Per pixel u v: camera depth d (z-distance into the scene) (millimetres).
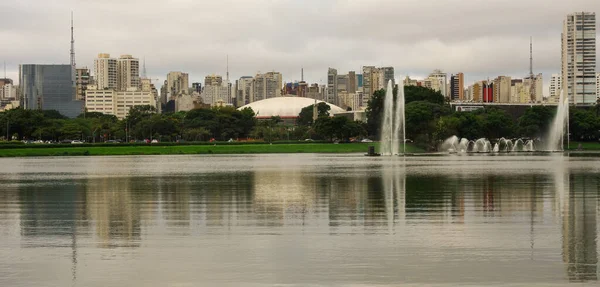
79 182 60250
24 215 36406
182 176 68000
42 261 24375
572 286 20797
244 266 23562
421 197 44375
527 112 193000
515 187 51438
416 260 24281
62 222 33625
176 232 30391
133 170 80375
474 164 91062
